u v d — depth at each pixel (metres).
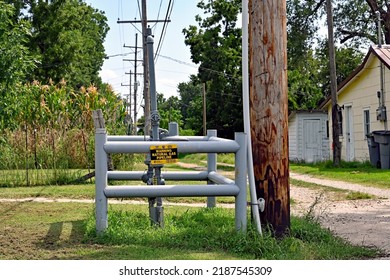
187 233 7.89
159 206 8.58
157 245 7.41
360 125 25.27
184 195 7.68
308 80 48.72
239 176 7.68
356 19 39.94
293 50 39.56
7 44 11.21
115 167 20.64
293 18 39.50
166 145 7.64
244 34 7.66
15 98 11.55
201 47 47.22
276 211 7.59
